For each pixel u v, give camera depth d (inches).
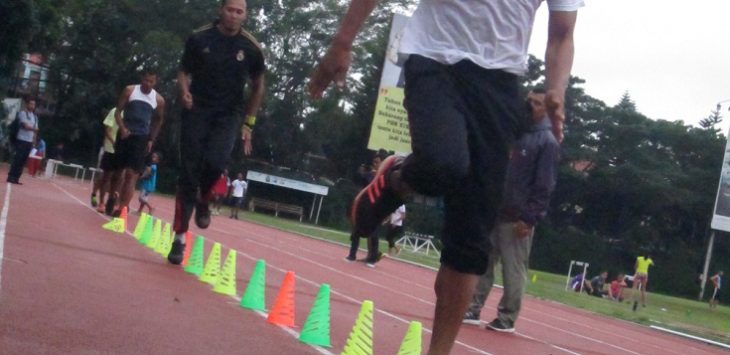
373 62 2325.3
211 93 344.5
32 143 877.2
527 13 151.5
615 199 2719.0
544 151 373.4
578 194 2711.6
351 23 146.9
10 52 1433.3
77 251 345.7
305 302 333.7
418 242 1760.6
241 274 389.1
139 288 276.5
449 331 159.5
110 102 2292.1
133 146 583.5
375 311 365.7
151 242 426.9
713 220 1163.9
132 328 208.2
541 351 343.3
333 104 2358.5
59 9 1557.6
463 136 143.6
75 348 177.0
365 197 157.4
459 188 150.5
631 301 1473.9
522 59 151.9
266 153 2466.8
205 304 270.8
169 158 2250.2
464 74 145.6
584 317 719.7
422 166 142.7
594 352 393.4
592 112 2783.0
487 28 147.2
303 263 582.6
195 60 343.3
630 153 2748.5
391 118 906.7
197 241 356.5
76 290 246.5
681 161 2844.5
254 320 258.1
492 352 308.8
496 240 385.7
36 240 352.5
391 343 268.8
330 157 2534.5
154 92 592.4
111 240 427.5
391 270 795.4
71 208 617.9
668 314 1137.4
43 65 2305.6
